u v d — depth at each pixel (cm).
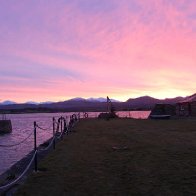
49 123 11625
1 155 3031
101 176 1238
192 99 6181
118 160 1555
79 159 1620
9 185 1056
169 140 2325
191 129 3322
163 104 6481
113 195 999
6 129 7638
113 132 3180
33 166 1459
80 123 5100
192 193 990
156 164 1424
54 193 1038
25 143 4219
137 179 1173
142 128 3638
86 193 1028
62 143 2344
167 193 998
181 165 1381
